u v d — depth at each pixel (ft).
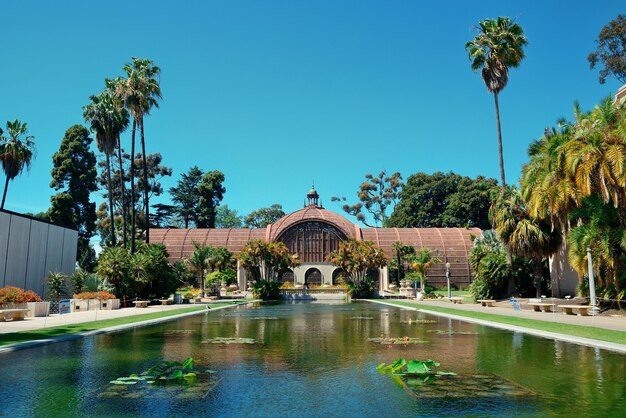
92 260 262.67
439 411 26.89
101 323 78.13
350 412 26.86
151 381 34.99
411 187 374.02
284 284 242.78
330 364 42.19
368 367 40.65
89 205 256.11
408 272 267.80
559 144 93.66
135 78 152.76
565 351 48.39
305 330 71.82
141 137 163.12
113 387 33.22
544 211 101.81
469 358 44.57
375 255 214.07
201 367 40.78
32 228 136.87
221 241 283.18
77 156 254.27
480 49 151.12
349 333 67.41
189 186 384.88
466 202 338.34
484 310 111.75
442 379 35.47
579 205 91.09
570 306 94.02
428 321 87.97
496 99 151.23
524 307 120.57
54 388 32.86
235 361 43.80
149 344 55.47
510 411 26.78
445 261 273.33
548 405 28.02
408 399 29.66
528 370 38.60
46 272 144.56
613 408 27.22
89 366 41.11
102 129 157.28
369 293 215.31
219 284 232.94
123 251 146.82
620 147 82.17
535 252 134.92
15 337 57.98
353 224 290.97
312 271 270.46
